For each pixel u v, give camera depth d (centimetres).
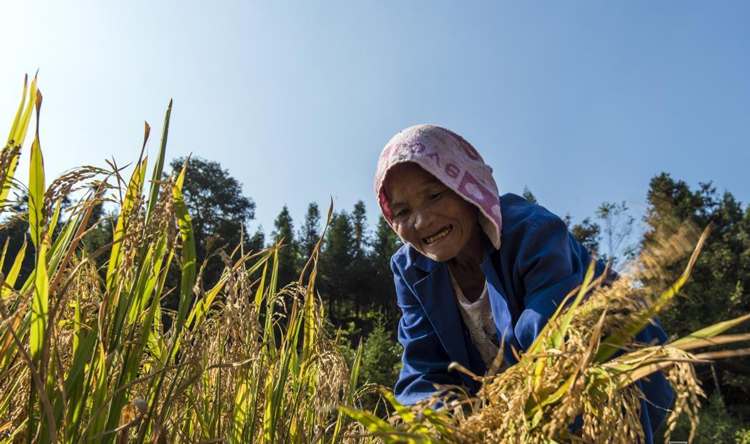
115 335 113
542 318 153
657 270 86
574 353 90
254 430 145
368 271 5725
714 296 2147
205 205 5288
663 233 85
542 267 171
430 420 92
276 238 168
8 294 128
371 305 5691
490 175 201
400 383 227
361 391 197
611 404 89
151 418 125
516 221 192
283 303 173
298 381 168
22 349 98
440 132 195
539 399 92
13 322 113
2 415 117
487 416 98
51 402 106
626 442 87
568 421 90
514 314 185
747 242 3628
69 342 130
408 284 224
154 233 114
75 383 109
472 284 216
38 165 120
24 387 118
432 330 223
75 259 133
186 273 125
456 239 194
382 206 213
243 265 138
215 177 5472
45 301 103
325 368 160
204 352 140
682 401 81
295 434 163
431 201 192
